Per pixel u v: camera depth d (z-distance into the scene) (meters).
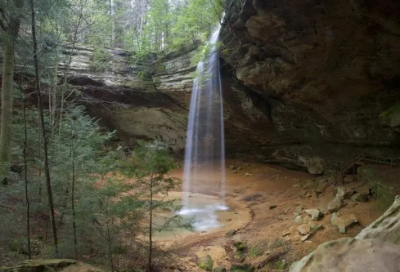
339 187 13.65
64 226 7.40
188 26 18.64
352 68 12.48
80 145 7.51
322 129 18.84
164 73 21.69
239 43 14.14
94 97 22.31
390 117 12.66
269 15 10.69
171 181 7.38
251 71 15.34
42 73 11.35
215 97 20.84
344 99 15.36
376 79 12.88
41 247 7.11
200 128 26.58
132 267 7.13
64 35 13.35
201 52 16.22
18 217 7.14
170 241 11.14
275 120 21.12
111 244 6.86
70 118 7.91
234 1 12.23
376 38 10.21
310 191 16.53
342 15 9.64
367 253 2.91
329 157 19.27
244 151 27.42
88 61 20.36
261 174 23.31
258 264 9.34
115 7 21.27
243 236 11.89
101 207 6.74
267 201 17.66
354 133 16.89
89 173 7.57
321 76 13.65
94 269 4.46
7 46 8.45
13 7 6.81
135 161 7.07
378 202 11.29
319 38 11.02
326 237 10.04
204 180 23.75
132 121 27.77
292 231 11.15
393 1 8.31
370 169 14.11
